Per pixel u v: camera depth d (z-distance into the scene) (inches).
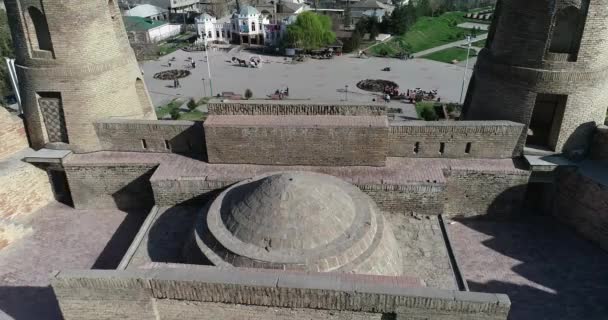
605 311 693.3
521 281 749.9
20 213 912.9
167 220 813.2
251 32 3422.7
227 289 515.8
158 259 713.6
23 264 813.2
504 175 841.5
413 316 506.3
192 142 927.0
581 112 821.2
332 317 523.8
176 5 4424.2
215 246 635.5
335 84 2588.6
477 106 933.2
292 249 605.9
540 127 981.2
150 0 4431.6
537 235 852.6
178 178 837.8
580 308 700.0
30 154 923.4
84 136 921.5
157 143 934.4
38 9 816.3
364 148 848.3
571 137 842.8
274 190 645.3
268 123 855.7
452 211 892.6
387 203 818.8
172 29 3796.8
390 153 900.0
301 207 625.9
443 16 4466.0
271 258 593.6
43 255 833.5
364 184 802.8
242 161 885.8
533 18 782.5
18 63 889.5
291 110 887.7
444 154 887.7
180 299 533.0
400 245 746.2
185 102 2324.1
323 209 634.8
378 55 3179.1
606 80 812.0
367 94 2425.0
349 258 602.9
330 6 4562.0
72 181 928.9
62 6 815.7
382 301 499.2
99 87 896.3
